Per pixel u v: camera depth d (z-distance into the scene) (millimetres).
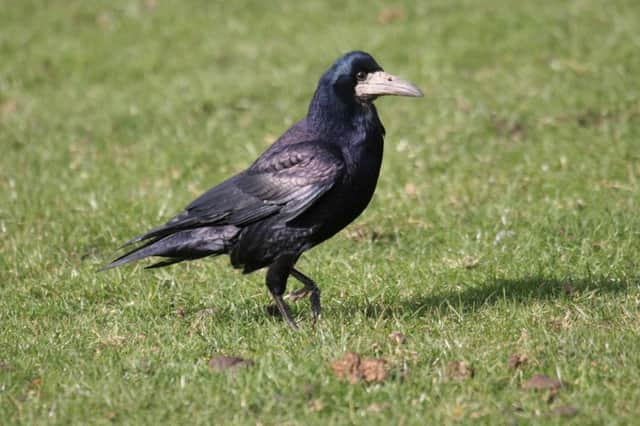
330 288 11734
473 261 12086
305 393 8266
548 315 10172
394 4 24875
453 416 7801
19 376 8969
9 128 19562
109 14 26016
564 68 20078
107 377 8875
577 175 15055
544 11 23094
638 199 13906
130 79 22328
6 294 11906
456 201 14508
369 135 10289
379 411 7973
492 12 23422
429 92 19656
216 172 16625
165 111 19812
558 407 7859
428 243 13203
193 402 8227
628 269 11578
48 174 16844
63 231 13969
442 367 8664
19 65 23188
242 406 8117
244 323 10633
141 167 16938
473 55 21344
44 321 10914
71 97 21328
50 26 25469
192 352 9547
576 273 11531
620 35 21469
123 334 10336
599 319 9938
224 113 19594
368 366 8547
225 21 25078
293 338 9875
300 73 21422
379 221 14016
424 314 10539
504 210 13789
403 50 21984
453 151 16609
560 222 13250
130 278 12195
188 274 12414
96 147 18297
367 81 10219
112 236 13867
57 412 8148
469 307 10586
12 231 14203
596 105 18125
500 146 16688
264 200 10188
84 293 11883
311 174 10047
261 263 10484
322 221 10258
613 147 16062
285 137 10477
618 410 7801
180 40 24188
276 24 24547
